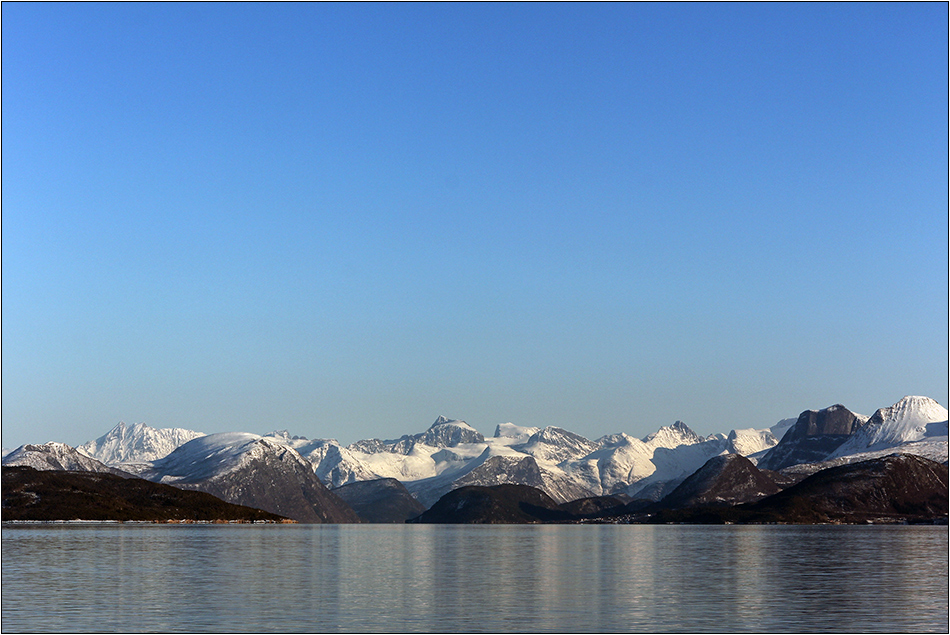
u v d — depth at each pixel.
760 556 189.00
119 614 92.94
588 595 110.56
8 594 109.50
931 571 144.88
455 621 89.00
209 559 172.88
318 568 152.62
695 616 92.12
